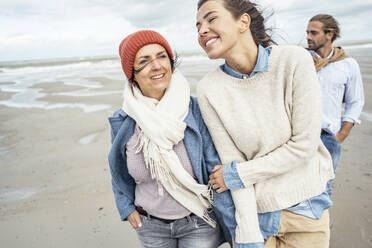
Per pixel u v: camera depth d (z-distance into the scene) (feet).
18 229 9.80
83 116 25.00
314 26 8.12
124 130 4.87
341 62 7.86
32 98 36.47
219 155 4.75
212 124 4.66
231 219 4.65
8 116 26.78
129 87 4.99
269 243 4.69
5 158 16.42
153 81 4.71
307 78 3.86
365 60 54.80
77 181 12.92
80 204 11.04
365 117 18.98
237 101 4.35
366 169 11.97
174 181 4.91
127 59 4.61
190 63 84.33
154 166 4.81
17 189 12.66
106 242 8.84
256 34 4.30
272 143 4.21
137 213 5.47
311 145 3.96
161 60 4.66
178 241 5.57
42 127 22.38
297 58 3.92
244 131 4.34
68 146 17.63
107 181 12.71
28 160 15.87
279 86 4.06
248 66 4.30
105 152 16.17
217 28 3.96
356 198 9.92
